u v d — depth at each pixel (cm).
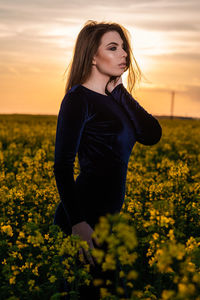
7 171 888
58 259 273
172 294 169
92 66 243
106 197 233
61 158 219
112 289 232
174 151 1520
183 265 198
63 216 258
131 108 247
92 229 229
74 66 246
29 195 540
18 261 362
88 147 234
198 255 243
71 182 220
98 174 233
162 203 216
